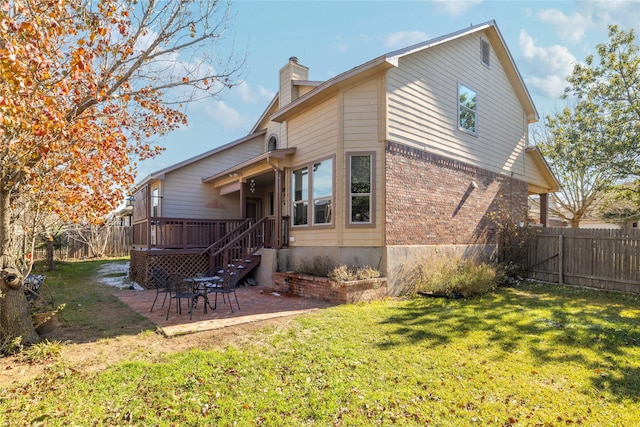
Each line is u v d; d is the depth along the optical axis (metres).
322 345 4.96
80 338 5.39
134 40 5.14
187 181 14.77
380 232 8.81
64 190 5.84
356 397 3.54
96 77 5.08
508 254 11.96
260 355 4.61
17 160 4.57
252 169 11.98
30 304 5.59
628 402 3.47
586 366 4.30
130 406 3.39
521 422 3.14
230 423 3.11
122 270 15.16
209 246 11.67
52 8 4.00
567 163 17.67
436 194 10.20
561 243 10.64
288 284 9.43
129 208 21.02
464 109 11.48
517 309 7.11
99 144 5.63
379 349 4.81
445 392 3.65
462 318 6.37
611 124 14.74
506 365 4.32
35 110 3.97
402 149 9.25
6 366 4.30
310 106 10.29
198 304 7.87
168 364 4.30
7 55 3.12
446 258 10.06
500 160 13.16
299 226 10.38
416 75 9.76
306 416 3.22
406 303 7.74
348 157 9.08
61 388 3.73
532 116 14.73
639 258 9.05
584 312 6.92
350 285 7.81
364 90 9.09
